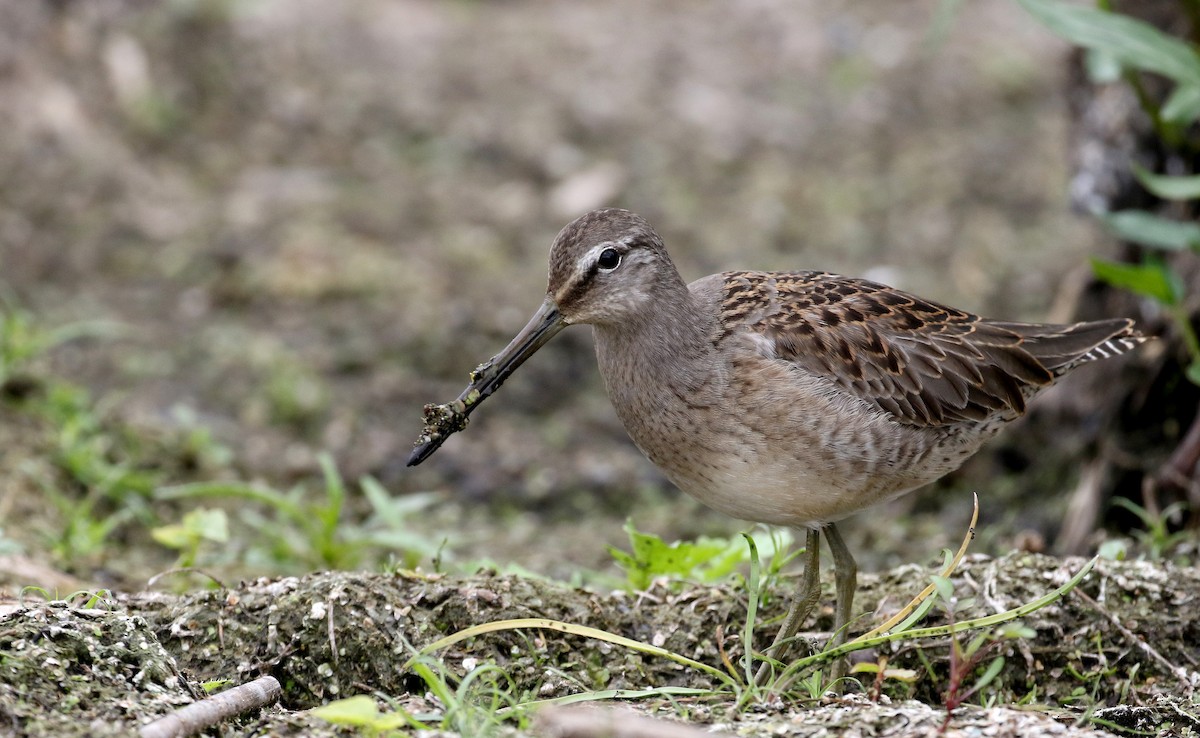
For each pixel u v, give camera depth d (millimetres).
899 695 8086
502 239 18344
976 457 13320
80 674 6777
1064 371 9359
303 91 20922
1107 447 12133
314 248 17672
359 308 16766
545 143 20312
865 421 8461
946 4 11789
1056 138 21062
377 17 23375
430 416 8688
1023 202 19438
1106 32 10094
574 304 8703
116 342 15695
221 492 10898
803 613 8383
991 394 8977
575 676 7918
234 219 18172
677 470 8781
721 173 19953
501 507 13688
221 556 11000
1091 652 8211
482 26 23875
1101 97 13227
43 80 19250
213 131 19844
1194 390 11969
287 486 13469
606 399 15586
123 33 20328
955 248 18344
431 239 18188
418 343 16156
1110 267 10398
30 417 12625
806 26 24156
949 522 12891
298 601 7902
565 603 8359
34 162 18484
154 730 6387
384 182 19344
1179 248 11508
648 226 8742
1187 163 12648
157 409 14477
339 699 7641
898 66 22875
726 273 9258
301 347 15984
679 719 7035
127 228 17766
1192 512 10938
